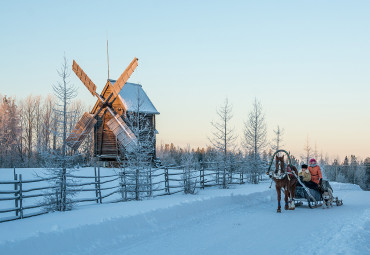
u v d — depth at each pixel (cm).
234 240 1026
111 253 905
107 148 3919
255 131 3362
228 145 2859
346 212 1602
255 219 1393
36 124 6575
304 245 955
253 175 3262
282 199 2139
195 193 2262
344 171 11319
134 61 3900
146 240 1038
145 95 4325
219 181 2811
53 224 1088
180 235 1098
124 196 2034
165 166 2241
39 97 6725
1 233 966
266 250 909
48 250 870
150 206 1415
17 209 1299
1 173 2675
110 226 1066
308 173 1788
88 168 3412
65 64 1677
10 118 6119
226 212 1566
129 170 2038
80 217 1207
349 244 945
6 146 5869
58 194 1574
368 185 11169
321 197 1783
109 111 3912
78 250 908
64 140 1647
